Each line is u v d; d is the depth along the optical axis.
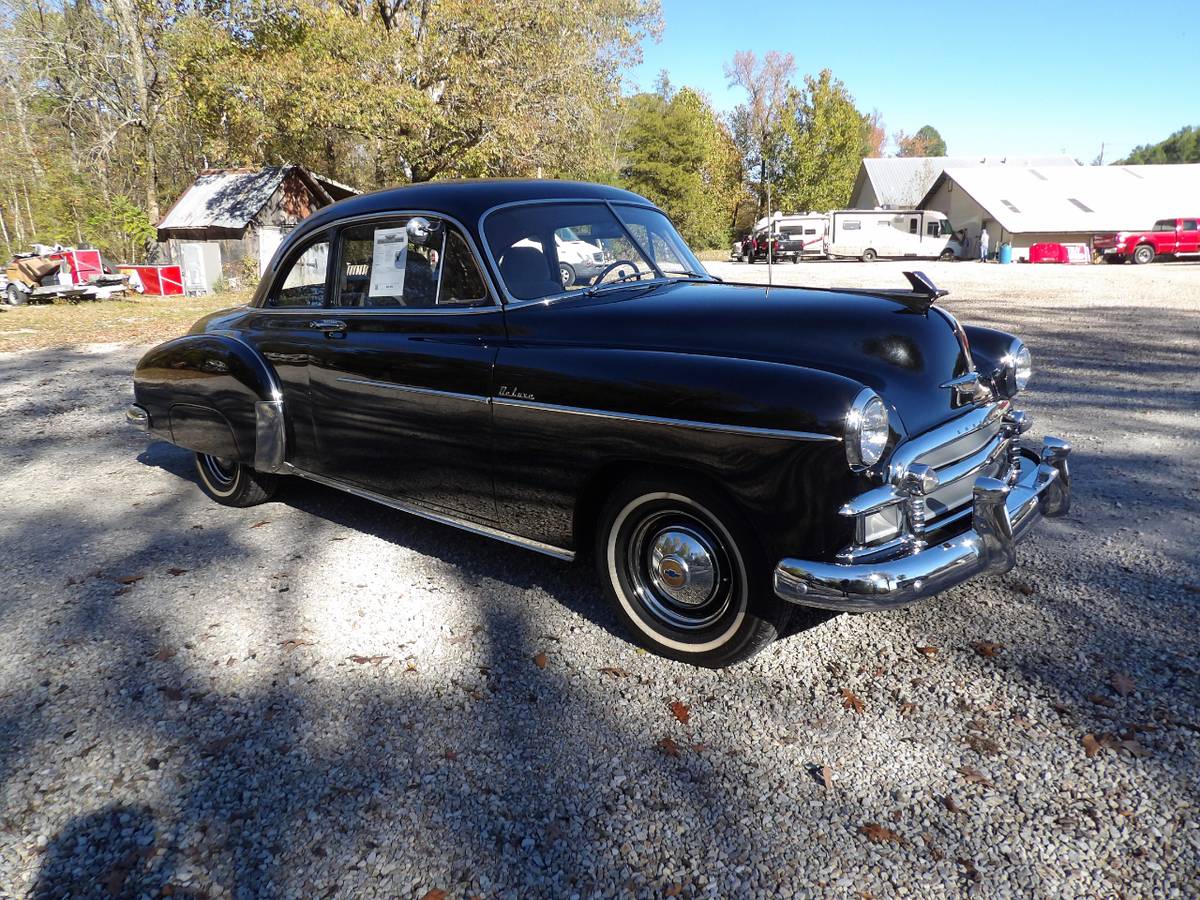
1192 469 5.11
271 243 26.50
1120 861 2.07
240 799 2.37
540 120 25.56
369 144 26.27
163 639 3.27
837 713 2.72
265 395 4.20
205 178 27.52
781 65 49.03
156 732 2.68
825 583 2.52
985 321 12.98
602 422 2.91
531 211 3.62
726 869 2.09
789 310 3.10
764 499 2.62
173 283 25.23
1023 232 35.62
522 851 2.16
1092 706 2.68
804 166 49.47
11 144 35.81
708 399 2.68
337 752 2.57
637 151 48.94
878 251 39.16
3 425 7.15
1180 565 3.70
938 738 2.57
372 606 3.52
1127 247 32.03
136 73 30.91
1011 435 3.37
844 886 2.03
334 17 23.14
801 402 2.54
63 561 4.06
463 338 3.42
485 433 3.31
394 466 3.77
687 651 3.00
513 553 4.06
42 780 2.46
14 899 2.03
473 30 23.84
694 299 3.32
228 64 23.66
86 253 21.45
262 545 4.24
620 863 2.12
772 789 2.37
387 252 3.76
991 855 2.11
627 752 2.55
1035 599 3.42
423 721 2.72
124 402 8.08
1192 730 2.54
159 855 2.17
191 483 5.37
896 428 2.71
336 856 2.15
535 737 2.63
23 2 32.22
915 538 2.71
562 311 3.29
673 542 2.94
